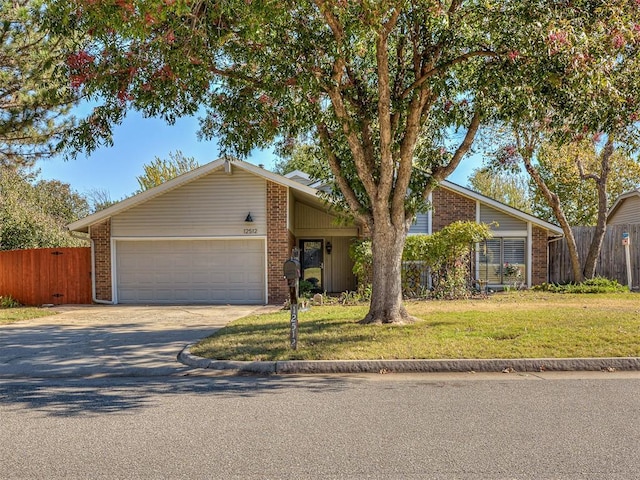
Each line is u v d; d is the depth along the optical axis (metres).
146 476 3.74
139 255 17.38
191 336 10.15
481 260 19.08
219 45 8.48
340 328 9.64
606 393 5.93
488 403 5.55
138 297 17.34
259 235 16.81
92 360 8.23
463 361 7.23
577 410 5.25
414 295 16.05
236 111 10.14
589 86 7.62
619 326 9.17
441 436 4.50
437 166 10.95
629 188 28.39
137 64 8.88
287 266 8.01
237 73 9.64
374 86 10.85
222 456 4.10
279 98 9.15
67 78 9.10
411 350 7.75
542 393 5.95
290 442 4.40
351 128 9.52
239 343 8.65
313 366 7.30
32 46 12.31
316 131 11.21
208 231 16.94
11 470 3.88
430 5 7.84
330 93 9.28
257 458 4.05
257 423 4.94
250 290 17.05
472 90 9.98
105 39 8.48
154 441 4.47
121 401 5.86
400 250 10.24
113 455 4.15
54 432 4.75
